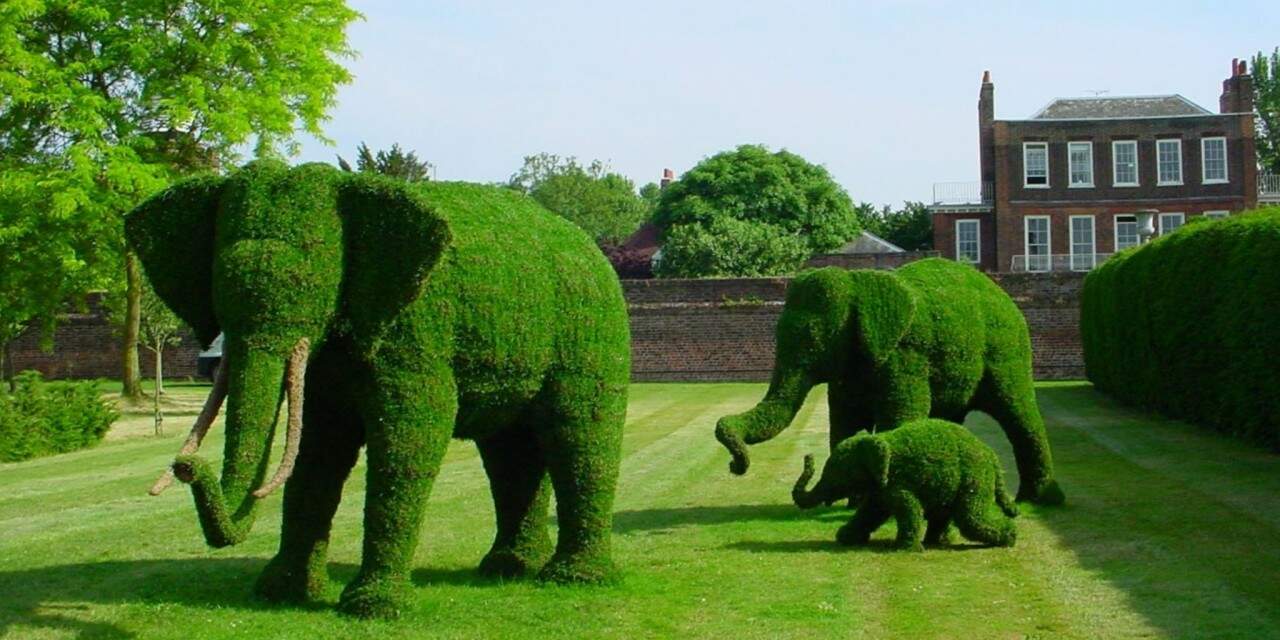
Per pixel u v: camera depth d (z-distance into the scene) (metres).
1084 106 56.25
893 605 8.19
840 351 11.63
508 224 8.23
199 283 7.54
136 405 29.03
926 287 12.20
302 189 7.16
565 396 8.40
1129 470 15.30
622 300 8.92
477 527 11.73
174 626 7.57
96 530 11.71
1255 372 17.17
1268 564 9.16
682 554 10.12
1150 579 8.77
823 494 10.59
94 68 25.06
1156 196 54.41
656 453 19.12
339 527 11.87
